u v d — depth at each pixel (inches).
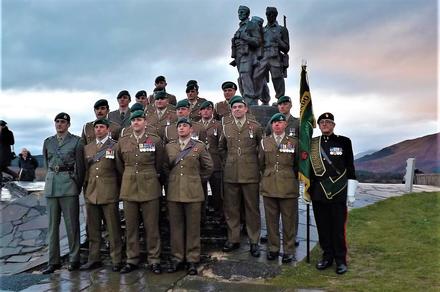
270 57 461.4
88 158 260.1
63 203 260.1
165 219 304.8
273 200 254.2
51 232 262.7
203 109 298.7
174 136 276.4
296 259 256.2
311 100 249.6
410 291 203.8
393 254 262.2
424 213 362.9
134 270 250.2
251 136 266.7
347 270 237.0
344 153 243.4
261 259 256.4
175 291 213.8
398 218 347.9
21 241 342.3
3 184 476.1
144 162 248.2
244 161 264.5
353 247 278.1
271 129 268.4
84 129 291.9
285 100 281.3
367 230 315.9
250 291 209.8
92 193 254.8
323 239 244.4
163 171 257.0
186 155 249.9
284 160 252.2
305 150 246.8
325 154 242.7
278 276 230.7
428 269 233.5
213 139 297.6
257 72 463.5
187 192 245.3
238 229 270.8
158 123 303.3
